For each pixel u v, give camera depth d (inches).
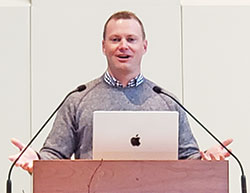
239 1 187.9
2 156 175.8
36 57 180.9
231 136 181.9
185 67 183.6
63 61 181.3
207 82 183.8
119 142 90.5
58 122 113.8
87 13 182.9
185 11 185.2
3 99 178.9
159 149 90.8
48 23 181.9
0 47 180.4
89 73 181.3
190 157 110.5
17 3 182.4
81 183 86.7
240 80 184.2
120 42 114.6
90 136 111.9
